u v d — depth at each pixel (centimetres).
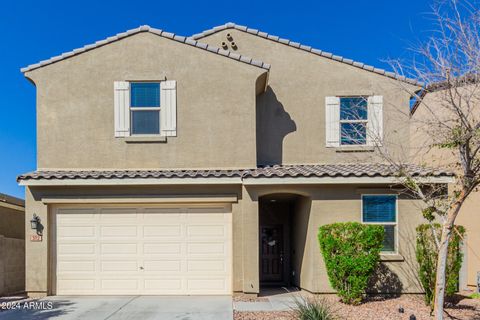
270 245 1731
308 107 1608
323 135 1596
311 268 1360
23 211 1978
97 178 1359
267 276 1720
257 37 1658
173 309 1186
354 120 1562
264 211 1734
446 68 938
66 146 1462
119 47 1491
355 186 1377
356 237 1206
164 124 1466
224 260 1421
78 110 1472
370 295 1330
